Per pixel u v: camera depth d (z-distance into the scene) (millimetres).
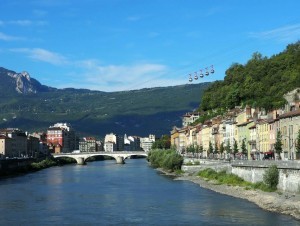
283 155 143500
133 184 153875
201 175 168125
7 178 189750
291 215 80812
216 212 87562
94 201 109375
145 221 81000
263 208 89938
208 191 123375
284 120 143750
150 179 174500
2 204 105500
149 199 110812
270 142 158250
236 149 179625
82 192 130125
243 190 116000
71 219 84750
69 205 103000
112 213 90688
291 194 95812
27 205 103625
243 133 188500
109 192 129125
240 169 133625
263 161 113125
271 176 105062
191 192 122688
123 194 123125
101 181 169625
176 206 97562
